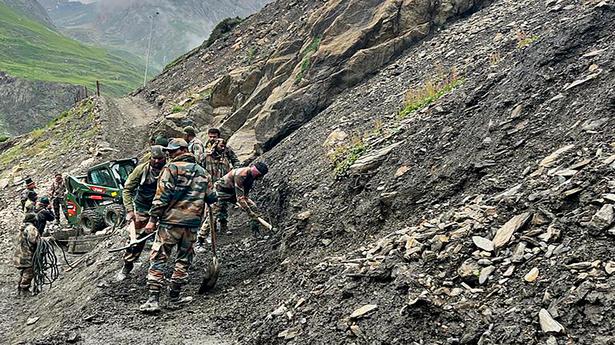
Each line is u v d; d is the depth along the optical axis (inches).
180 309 226.8
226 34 1358.3
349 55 465.4
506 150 205.8
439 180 216.8
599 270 128.6
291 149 392.8
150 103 1216.8
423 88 342.6
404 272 165.2
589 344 115.8
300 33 588.7
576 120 192.9
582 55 229.9
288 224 269.7
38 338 215.6
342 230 235.5
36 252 335.0
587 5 319.9
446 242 169.0
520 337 125.9
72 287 299.1
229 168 322.3
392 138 283.0
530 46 268.5
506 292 140.5
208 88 921.5
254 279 240.8
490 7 462.3
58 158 837.8
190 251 235.9
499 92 247.0
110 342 201.5
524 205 165.0
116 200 438.9
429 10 475.8
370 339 151.2
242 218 332.2
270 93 542.6
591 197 149.0
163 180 226.8
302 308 181.3
